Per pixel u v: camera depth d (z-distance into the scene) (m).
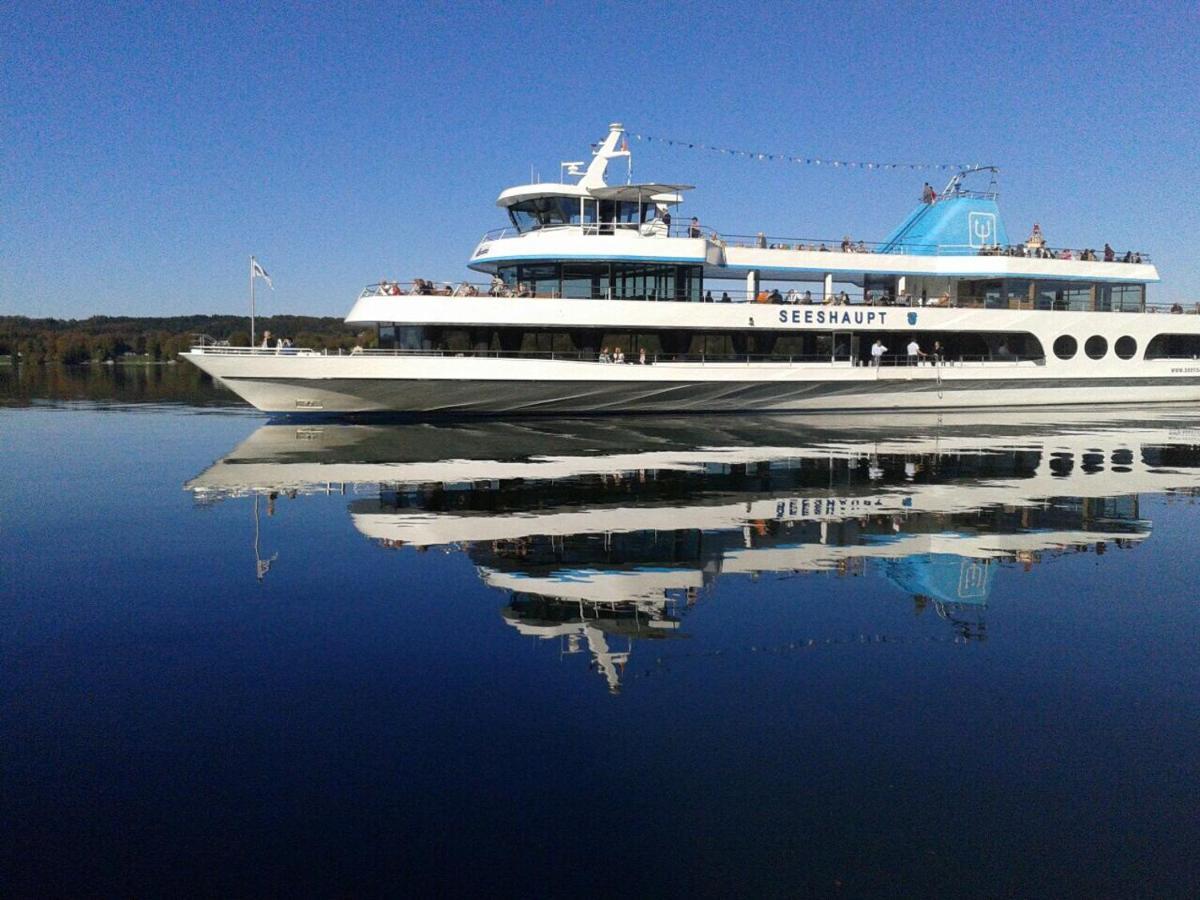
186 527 17.28
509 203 39.34
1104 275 47.06
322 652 10.34
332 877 6.12
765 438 33.50
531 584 13.15
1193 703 8.97
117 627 11.26
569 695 9.12
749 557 14.81
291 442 32.25
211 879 6.11
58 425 40.97
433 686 9.34
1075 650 10.47
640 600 12.36
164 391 70.06
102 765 7.67
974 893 5.97
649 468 25.17
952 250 46.19
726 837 6.61
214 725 8.43
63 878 6.11
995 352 45.81
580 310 37.62
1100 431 36.88
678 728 8.40
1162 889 6.02
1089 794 7.22
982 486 22.27
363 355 35.69
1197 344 50.19
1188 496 20.84
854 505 19.56
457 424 39.19
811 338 42.34
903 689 9.31
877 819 6.86
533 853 6.42
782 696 9.12
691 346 39.91
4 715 8.63
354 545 15.68
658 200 39.50
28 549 15.50
